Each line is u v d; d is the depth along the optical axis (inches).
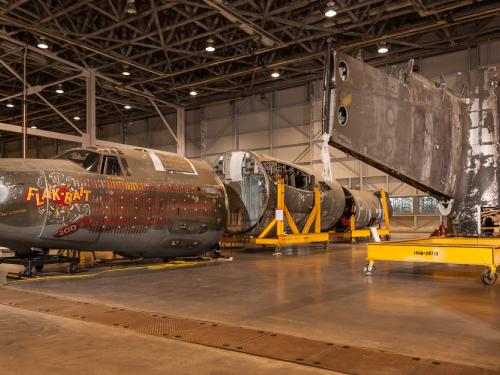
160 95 1249.4
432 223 1123.9
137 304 255.6
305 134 1187.9
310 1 744.3
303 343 175.3
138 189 393.4
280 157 1234.0
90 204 358.6
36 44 924.6
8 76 1109.1
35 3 763.4
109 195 371.6
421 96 205.3
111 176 382.9
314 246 769.6
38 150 1784.0
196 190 443.8
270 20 791.1
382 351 164.6
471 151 229.5
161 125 1472.7
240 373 141.7
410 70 198.5
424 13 743.7
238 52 982.4
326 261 504.1
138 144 1529.3
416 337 183.6
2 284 332.8
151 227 401.4
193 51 954.7
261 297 276.7
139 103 1309.1
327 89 161.8
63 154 397.4
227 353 162.7
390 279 355.3
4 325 204.5
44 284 333.1
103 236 373.1
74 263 388.2
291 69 1062.4
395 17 861.2
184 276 377.1
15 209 324.8
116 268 429.4
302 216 650.8
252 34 848.9
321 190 691.4
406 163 196.5
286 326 203.3
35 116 1467.8
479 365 149.0
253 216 598.5
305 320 214.8
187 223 430.0
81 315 226.4
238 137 1309.1
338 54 164.1
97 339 181.0
